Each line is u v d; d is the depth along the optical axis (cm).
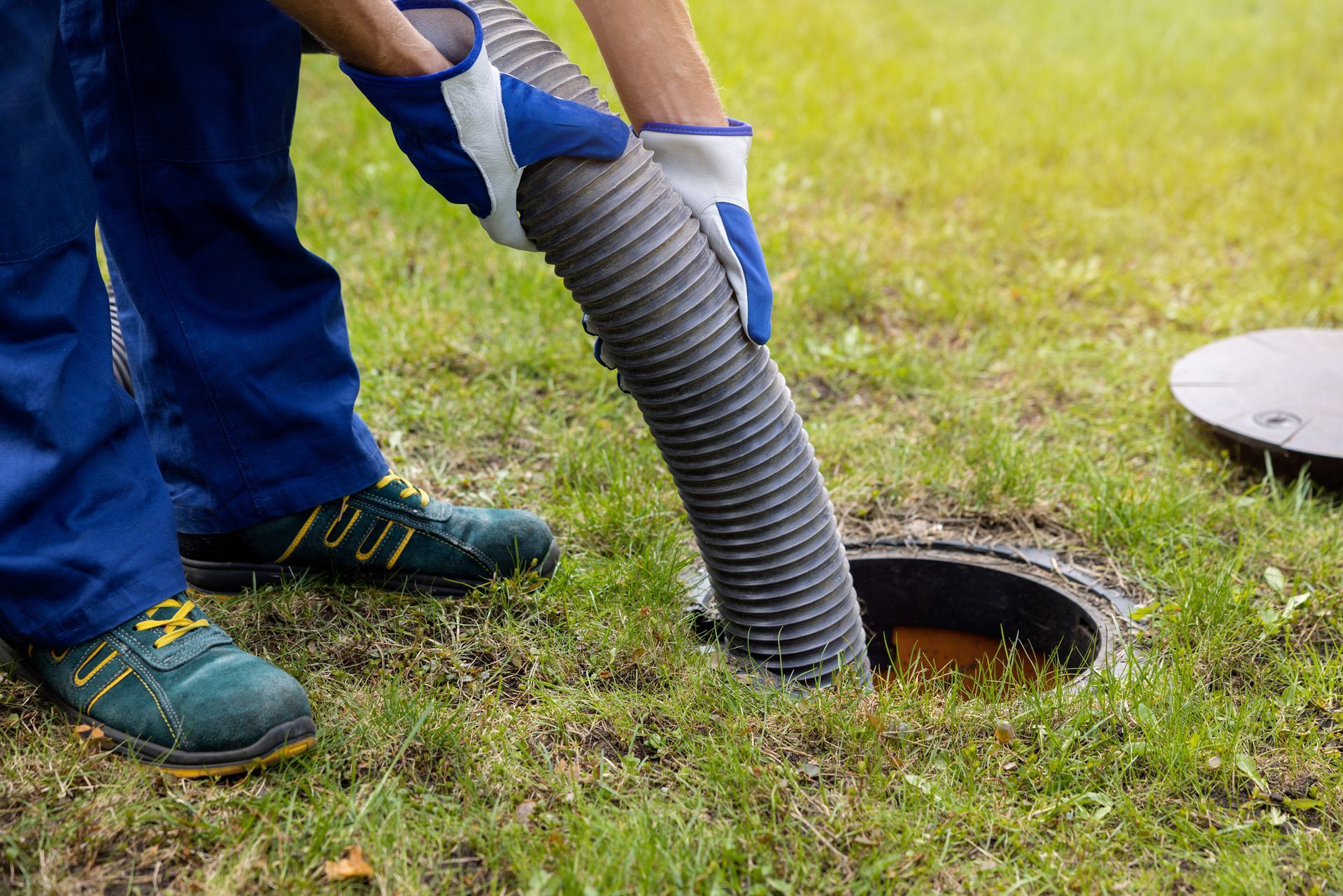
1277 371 307
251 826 155
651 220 171
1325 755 182
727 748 175
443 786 168
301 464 206
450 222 405
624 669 200
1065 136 537
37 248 157
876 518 264
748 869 154
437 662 198
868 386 325
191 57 181
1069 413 312
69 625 167
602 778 170
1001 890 154
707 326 177
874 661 261
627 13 174
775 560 194
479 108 157
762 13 699
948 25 750
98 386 167
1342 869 157
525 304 347
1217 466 284
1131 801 171
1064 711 189
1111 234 430
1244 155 518
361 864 149
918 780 170
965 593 250
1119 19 773
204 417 200
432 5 161
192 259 195
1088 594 236
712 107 180
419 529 214
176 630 172
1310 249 421
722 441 184
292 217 205
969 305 368
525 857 152
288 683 168
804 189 462
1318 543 247
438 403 296
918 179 475
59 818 156
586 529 245
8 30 147
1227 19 775
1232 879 154
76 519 165
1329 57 688
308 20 146
